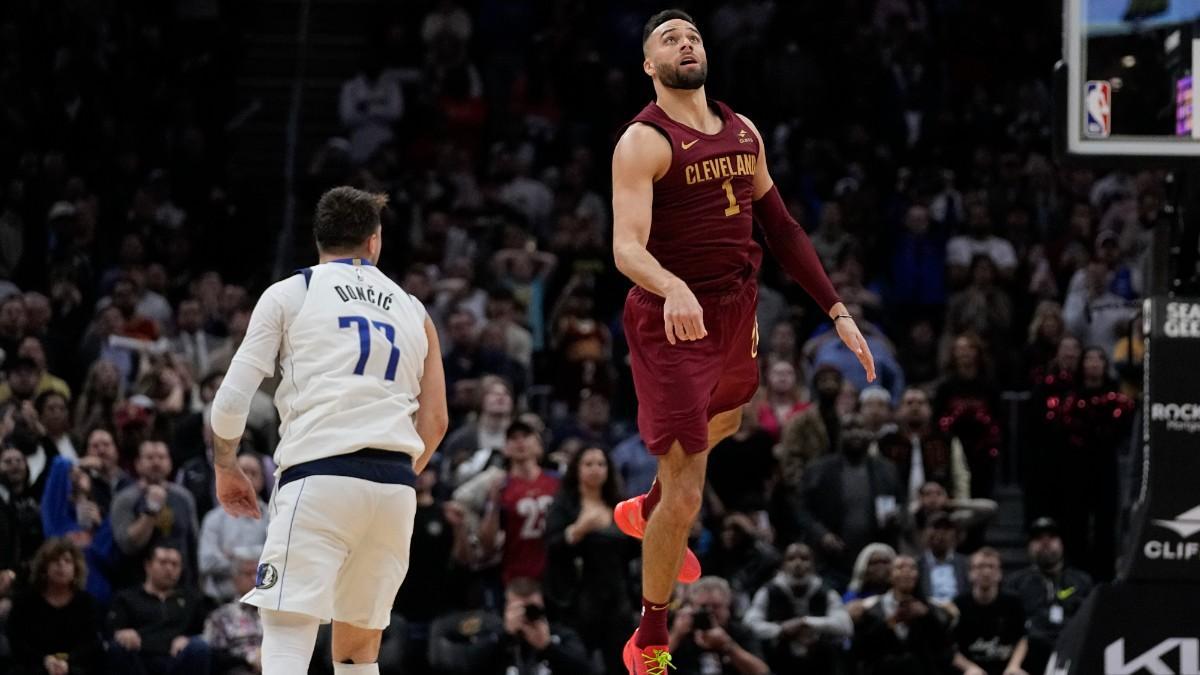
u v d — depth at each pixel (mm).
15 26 22906
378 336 7273
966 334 17594
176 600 13766
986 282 20000
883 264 21609
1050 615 14648
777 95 24594
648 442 7406
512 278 20203
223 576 14328
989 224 21328
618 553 14125
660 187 7336
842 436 15711
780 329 18141
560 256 20625
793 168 23688
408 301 7543
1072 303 19578
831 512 15531
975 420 16844
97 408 16031
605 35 25938
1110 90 7352
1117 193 22391
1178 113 7312
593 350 18547
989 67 25344
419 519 14266
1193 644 6973
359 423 7133
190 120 24484
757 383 7785
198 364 18609
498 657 13641
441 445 16969
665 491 7359
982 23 25531
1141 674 6996
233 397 7141
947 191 22297
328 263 7480
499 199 22000
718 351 7457
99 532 14281
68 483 14266
